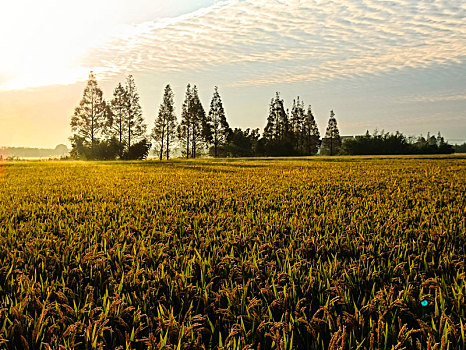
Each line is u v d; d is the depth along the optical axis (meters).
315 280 3.84
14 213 8.05
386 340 2.72
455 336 2.77
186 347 2.67
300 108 106.44
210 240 5.42
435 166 27.84
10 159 69.94
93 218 7.23
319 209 8.20
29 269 4.26
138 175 20.81
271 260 4.67
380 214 7.50
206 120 88.88
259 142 95.00
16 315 2.99
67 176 20.28
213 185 14.30
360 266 4.24
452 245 5.23
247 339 2.81
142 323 2.96
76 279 4.06
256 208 8.54
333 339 2.59
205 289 3.60
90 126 75.12
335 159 48.84
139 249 4.93
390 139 100.38
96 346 2.69
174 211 8.08
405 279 3.95
